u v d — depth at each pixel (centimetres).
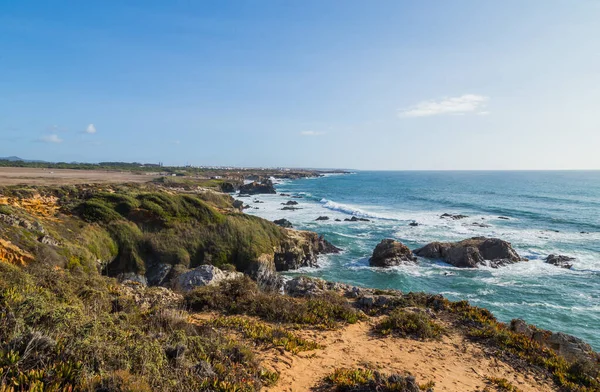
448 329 1174
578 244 3881
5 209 1998
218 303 1210
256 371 702
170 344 675
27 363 486
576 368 945
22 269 960
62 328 570
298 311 1179
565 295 2455
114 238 2556
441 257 3300
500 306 2286
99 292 966
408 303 1360
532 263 3188
